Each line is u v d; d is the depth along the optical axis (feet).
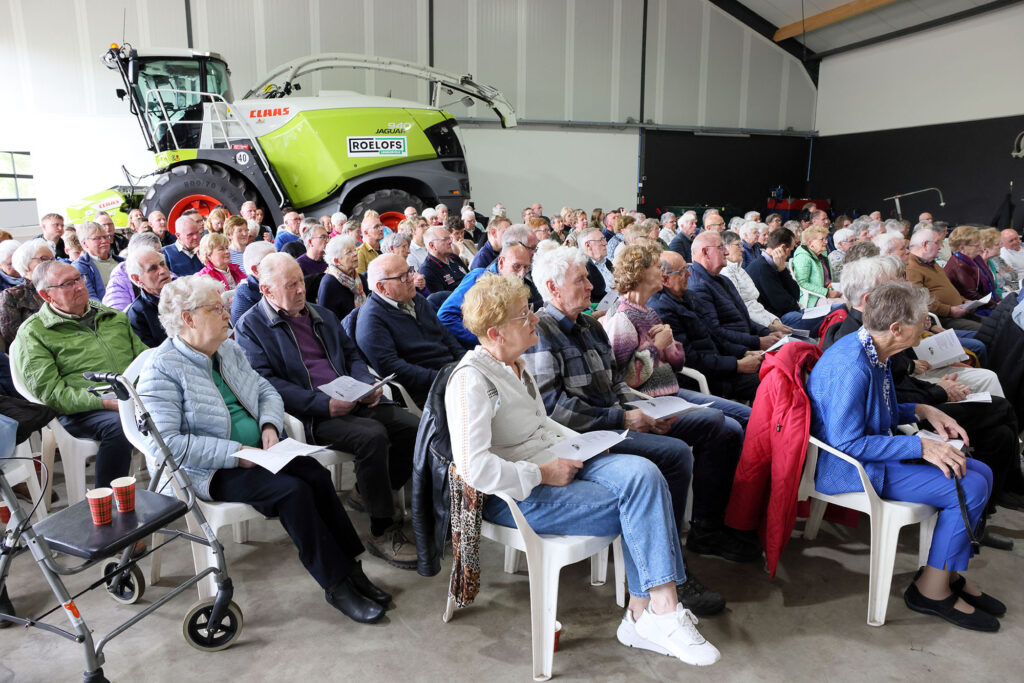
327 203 27.02
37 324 8.32
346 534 7.18
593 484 6.09
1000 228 41.91
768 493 7.37
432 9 42.86
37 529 5.39
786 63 52.54
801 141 54.13
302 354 8.76
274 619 6.86
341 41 41.32
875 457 6.65
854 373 6.66
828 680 5.93
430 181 27.99
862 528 8.80
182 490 6.27
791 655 6.26
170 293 6.77
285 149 26.20
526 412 6.26
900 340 6.69
